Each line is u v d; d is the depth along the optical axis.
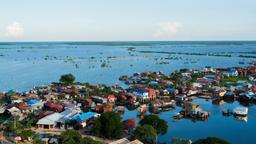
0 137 105.94
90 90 190.12
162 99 173.62
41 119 123.69
